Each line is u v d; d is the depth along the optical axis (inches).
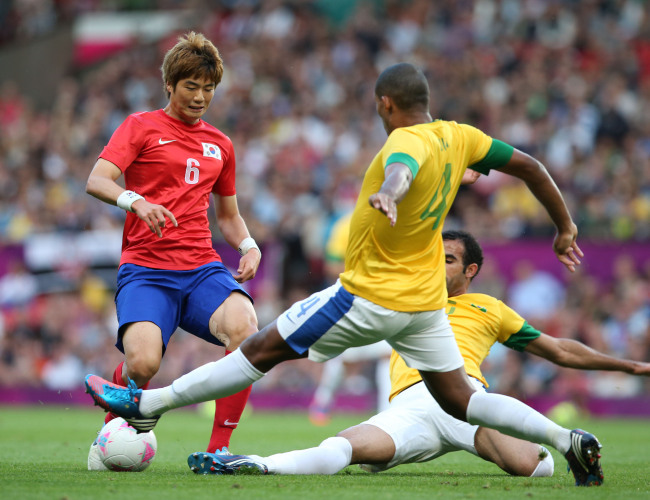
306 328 570.6
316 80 2817.4
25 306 2198.6
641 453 1027.3
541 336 723.4
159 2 3385.8
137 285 700.0
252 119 2763.3
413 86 584.4
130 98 3006.9
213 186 765.9
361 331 568.7
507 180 2287.2
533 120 2536.9
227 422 693.9
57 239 2219.5
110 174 689.0
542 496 536.4
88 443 1068.5
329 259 1775.3
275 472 618.5
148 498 498.0
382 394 1572.3
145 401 596.7
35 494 512.1
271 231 2250.2
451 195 587.2
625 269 1978.3
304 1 3095.5
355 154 2539.4
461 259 743.7
